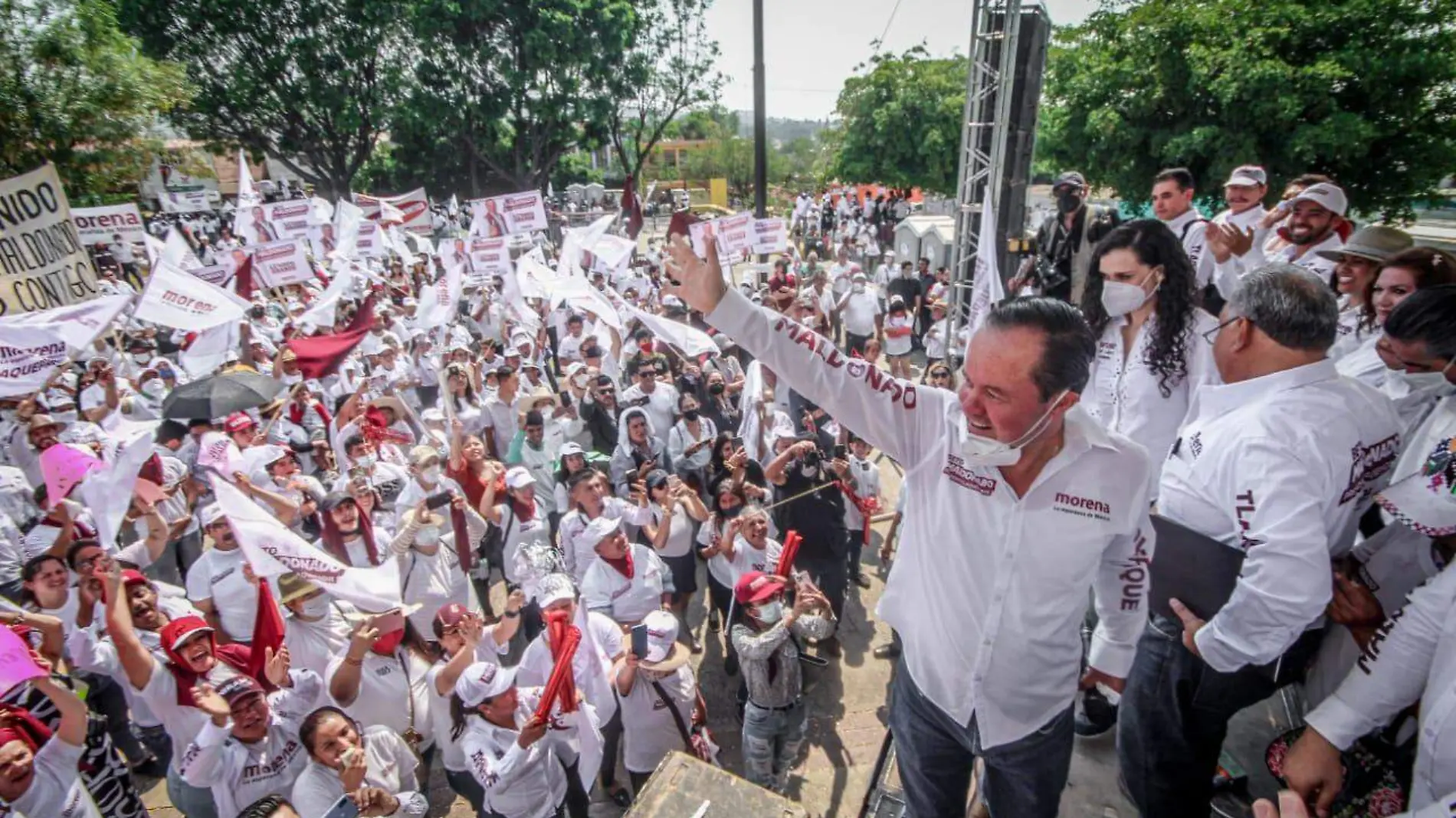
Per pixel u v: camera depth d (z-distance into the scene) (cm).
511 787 448
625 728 531
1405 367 247
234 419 798
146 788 582
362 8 2962
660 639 519
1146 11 1242
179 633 445
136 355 1213
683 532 717
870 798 310
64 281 762
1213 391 247
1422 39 1079
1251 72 1089
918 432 192
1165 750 260
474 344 1414
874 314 1435
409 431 911
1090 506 178
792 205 4834
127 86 1961
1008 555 181
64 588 526
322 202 1814
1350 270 364
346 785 409
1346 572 238
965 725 198
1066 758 205
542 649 517
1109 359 346
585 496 640
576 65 3150
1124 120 1259
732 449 742
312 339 938
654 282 1812
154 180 3319
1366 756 236
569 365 1191
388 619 495
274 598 514
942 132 2692
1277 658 240
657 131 3703
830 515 666
